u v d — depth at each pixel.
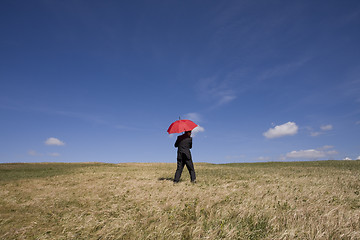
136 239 3.63
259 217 4.15
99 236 3.84
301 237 3.39
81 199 6.75
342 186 7.13
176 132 8.62
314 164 17.41
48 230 4.23
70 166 20.72
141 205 5.54
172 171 14.63
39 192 8.20
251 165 20.70
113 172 14.32
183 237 3.62
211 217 4.25
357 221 3.91
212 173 12.52
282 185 7.34
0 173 15.05
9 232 4.25
